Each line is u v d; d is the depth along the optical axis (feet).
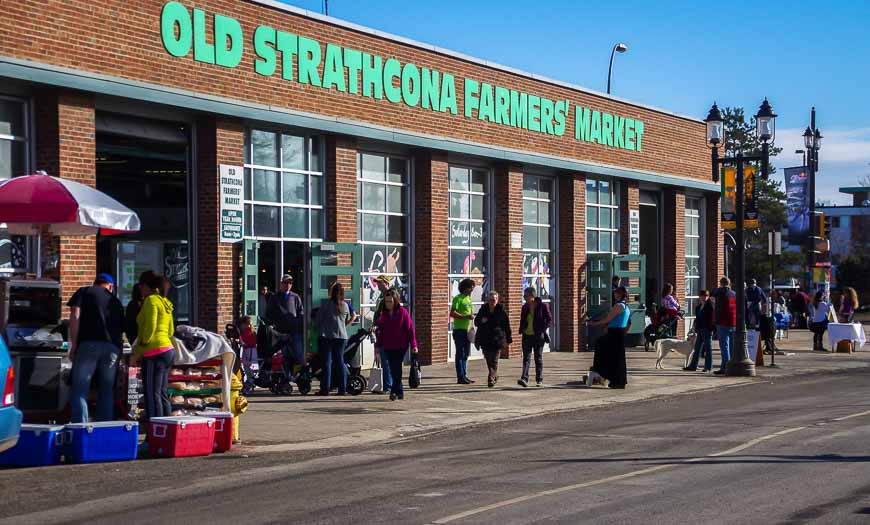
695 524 26.27
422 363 82.17
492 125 87.81
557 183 98.78
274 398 58.85
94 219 43.14
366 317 73.82
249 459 39.88
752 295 85.56
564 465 36.55
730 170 111.65
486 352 66.39
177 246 65.41
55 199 42.32
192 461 39.22
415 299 82.28
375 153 78.64
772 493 30.37
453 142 82.53
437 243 82.48
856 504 28.63
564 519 27.07
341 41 73.20
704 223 124.36
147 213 64.59
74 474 36.06
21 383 41.47
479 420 52.34
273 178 69.51
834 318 106.93
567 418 53.01
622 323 66.95
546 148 94.32
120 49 57.93
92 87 55.57
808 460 36.60
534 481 33.17
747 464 35.94
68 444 38.47
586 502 29.35
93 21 56.39
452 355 85.51
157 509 29.48
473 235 88.69
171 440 39.78
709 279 124.06
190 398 43.73
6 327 41.45
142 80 59.16
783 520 26.63
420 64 80.18
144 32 59.36
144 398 42.68
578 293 98.84
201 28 62.85
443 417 52.95
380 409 55.16
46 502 30.81
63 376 42.32
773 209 235.61
